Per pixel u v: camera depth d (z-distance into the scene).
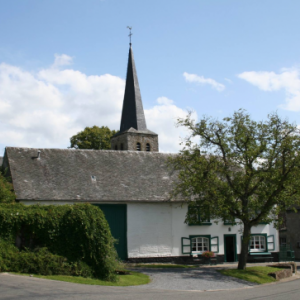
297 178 20.66
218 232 28.39
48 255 15.98
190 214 23.06
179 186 22.66
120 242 26.09
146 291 14.63
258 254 29.23
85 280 15.34
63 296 11.62
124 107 57.06
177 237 27.31
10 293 11.62
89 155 29.73
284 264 23.61
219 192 21.19
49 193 24.95
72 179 26.78
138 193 27.08
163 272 21.39
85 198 25.41
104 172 28.36
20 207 16.86
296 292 15.55
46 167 27.17
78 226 16.81
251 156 21.38
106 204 26.20
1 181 22.23
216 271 22.02
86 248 16.75
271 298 13.89
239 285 17.78
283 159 21.00
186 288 16.48
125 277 18.06
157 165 30.67
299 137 20.92
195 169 21.84
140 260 26.17
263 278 19.77
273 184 20.98
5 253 15.73
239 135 21.44
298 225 37.41
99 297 11.98
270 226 30.05
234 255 28.69
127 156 30.78
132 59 57.03
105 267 16.58
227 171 21.64
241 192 22.11
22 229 16.66
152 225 26.88
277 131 21.27
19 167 26.27
